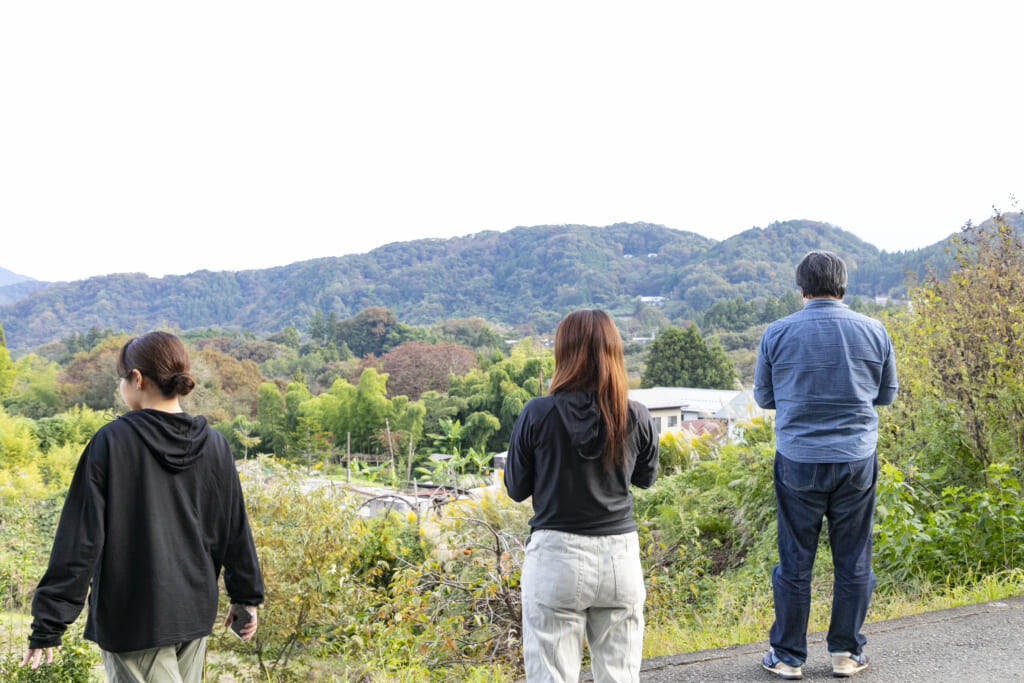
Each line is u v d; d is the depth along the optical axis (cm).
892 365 320
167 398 224
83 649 507
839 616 319
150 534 210
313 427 5450
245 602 241
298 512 648
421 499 830
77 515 204
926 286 637
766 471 633
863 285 14538
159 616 209
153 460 213
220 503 229
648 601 541
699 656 366
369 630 573
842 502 314
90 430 4744
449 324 13850
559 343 244
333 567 620
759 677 329
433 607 530
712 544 655
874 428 314
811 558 321
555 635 235
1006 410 539
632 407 240
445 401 6625
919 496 530
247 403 8119
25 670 466
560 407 236
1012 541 484
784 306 12138
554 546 233
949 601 434
